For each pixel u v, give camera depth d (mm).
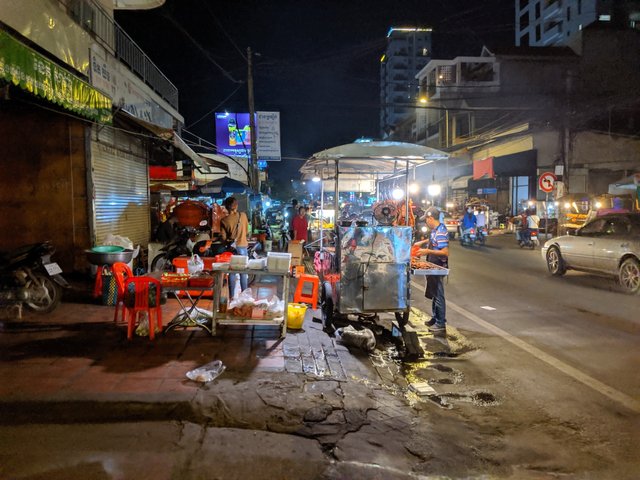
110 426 3820
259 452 3535
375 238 6578
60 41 8195
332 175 10516
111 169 10391
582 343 6496
